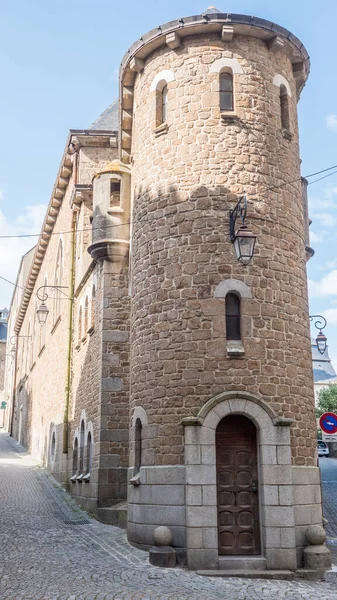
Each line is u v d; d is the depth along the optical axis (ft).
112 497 53.98
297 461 40.50
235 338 41.65
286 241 44.70
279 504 37.93
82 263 73.26
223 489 39.27
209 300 41.70
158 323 43.16
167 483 39.52
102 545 42.29
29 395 132.16
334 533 51.52
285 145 46.96
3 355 234.58
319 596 31.12
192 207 43.70
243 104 45.52
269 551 37.17
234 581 34.47
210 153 44.37
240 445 39.93
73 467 69.21
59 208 94.58
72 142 74.28
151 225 45.55
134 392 44.60
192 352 41.16
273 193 44.96
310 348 44.93
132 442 44.47
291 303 43.68
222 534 38.63
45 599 28.66
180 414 40.47
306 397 42.83
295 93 50.34
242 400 39.32
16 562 36.37
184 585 32.42
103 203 59.11
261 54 47.14
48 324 102.73
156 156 46.42
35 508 59.00
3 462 100.83
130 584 31.99
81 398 67.77
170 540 37.91
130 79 51.93
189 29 45.98
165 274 43.62
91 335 63.52
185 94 45.91
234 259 42.37
